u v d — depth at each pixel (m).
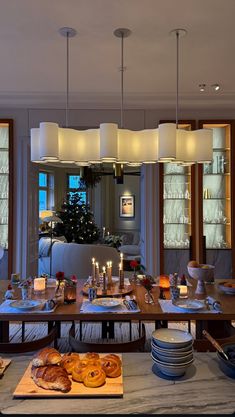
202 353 1.42
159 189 4.80
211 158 2.77
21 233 4.74
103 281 2.65
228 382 1.17
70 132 2.70
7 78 3.89
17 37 2.87
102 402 1.05
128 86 4.16
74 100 4.60
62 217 8.51
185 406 1.02
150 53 3.18
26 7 2.41
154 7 2.41
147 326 4.06
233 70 3.62
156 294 2.64
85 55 3.24
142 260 5.03
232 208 4.81
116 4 2.38
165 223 5.00
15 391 1.08
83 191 10.01
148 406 1.02
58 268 6.09
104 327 3.53
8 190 4.73
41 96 4.48
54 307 2.27
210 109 4.79
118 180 3.26
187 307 2.23
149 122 4.77
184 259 4.86
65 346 3.31
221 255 4.86
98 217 10.20
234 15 2.52
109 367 1.18
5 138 4.95
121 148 2.73
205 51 3.14
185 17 2.55
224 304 2.37
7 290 2.67
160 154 2.62
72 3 2.36
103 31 2.76
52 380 1.10
